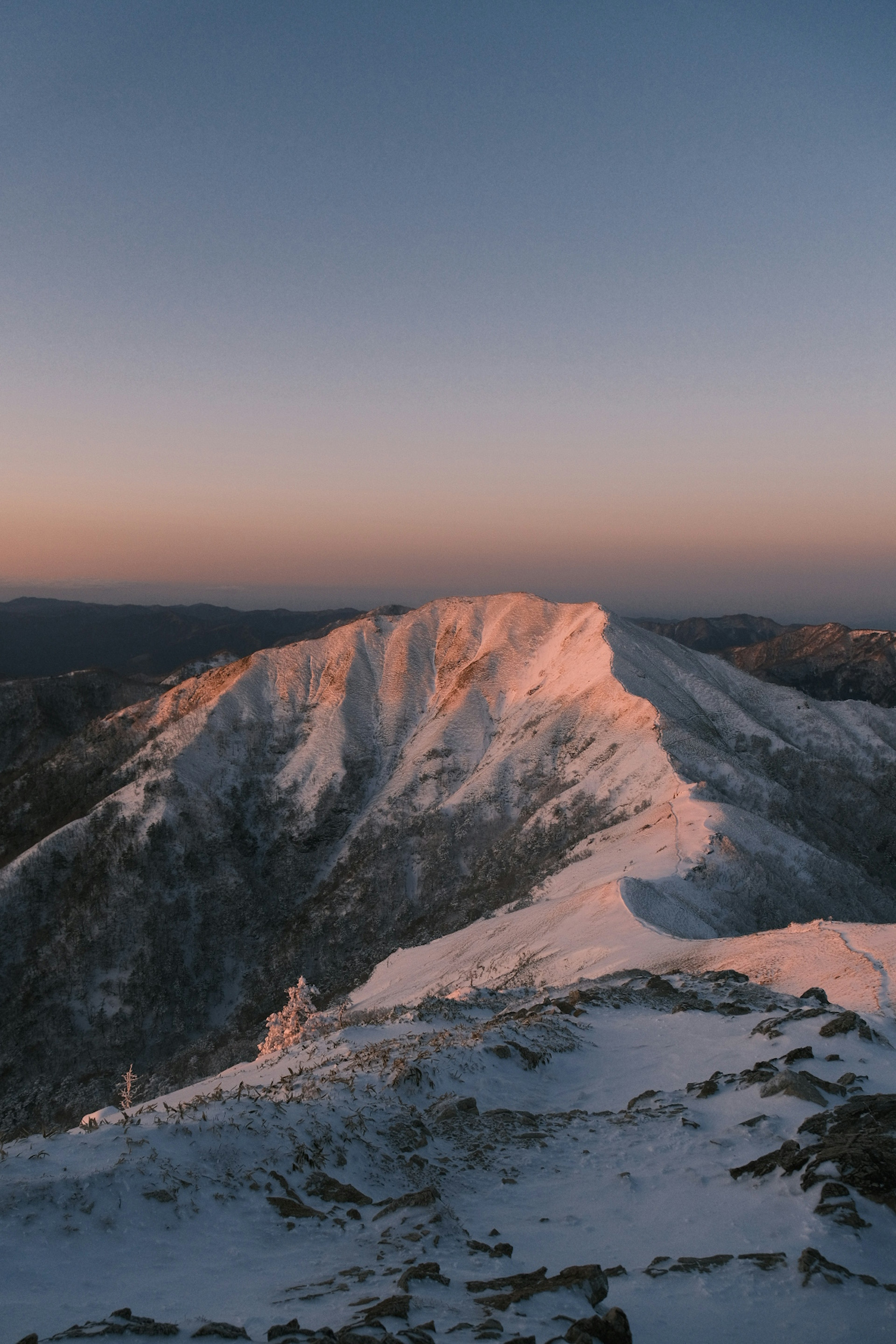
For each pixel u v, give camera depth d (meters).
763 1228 7.91
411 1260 7.75
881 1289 6.48
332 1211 9.30
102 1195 8.34
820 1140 9.63
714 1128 11.49
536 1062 16.25
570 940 56.88
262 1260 7.93
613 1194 9.58
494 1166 11.20
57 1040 118.19
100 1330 5.81
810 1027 16.12
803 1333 5.89
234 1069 30.64
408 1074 14.10
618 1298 6.70
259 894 140.00
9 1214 7.76
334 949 125.31
